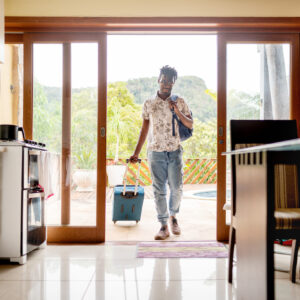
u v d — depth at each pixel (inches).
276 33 115.0
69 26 113.3
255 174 48.4
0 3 100.0
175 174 115.6
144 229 130.3
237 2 111.6
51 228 112.3
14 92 131.1
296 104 114.9
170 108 113.6
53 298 66.1
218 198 113.0
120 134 297.6
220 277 78.3
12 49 128.6
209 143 331.0
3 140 92.0
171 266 86.3
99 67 114.0
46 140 115.2
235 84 115.3
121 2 111.3
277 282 74.5
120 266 86.2
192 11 111.4
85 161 114.6
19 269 84.2
